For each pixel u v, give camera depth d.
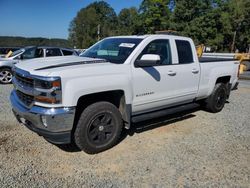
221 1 53.53
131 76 4.57
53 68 3.98
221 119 6.36
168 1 56.62
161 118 6.20
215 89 6.68
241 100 8.66
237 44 58.31
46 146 4.49
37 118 3.84
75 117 4.18
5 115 5.92
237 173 3.88
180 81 5.54
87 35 88.81
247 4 54.19
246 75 17.17
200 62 6.21
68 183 3.47
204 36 51.22
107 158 4.19
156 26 56.81
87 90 3.99
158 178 3.67
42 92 3.79
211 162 4.16
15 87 4.56
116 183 3.52
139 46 4.83
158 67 5.08
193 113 6.80
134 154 4.35
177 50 5.56
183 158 4.26
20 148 4.36
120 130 4.58
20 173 3.64
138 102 4.79
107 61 4.68
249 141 5.04
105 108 4.30
